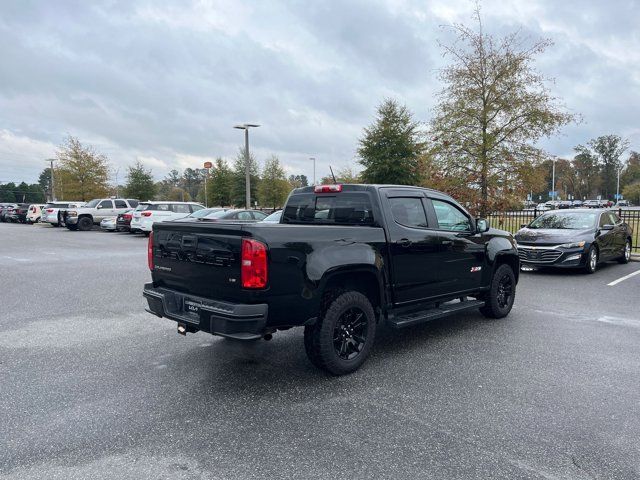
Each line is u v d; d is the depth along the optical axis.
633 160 109.19
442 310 5.75
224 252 4.10
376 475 2.89
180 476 2.87
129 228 24.08
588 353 5.24
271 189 41.34
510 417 3.67
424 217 5.62
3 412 3.74
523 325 6.49
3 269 11.59
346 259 4.54
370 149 27.67
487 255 6.45
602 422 3.58
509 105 14.47
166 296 4.65
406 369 4.76
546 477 2.87
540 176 15.05
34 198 105.69
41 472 2.90
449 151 15.20
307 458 3.08
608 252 11.96
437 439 3.33
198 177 130.88
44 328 6.23
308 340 4.50
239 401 3.98
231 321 3.90
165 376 4.55
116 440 3.31
